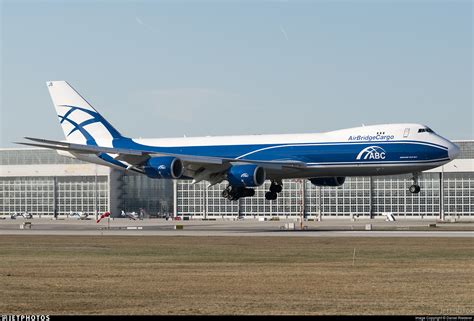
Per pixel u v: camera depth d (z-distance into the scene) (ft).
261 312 245.24
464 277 333.01
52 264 400.26
